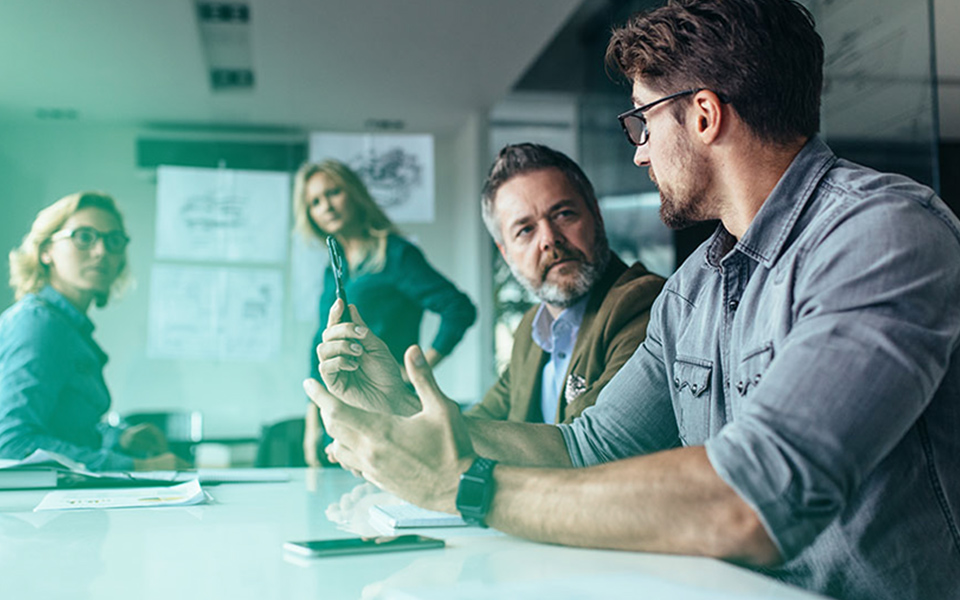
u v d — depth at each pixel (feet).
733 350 3.35
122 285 9.24
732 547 2.36
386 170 20.47
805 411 2.39
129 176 19.90
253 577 2.21
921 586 2.82
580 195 5.82
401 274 11.25
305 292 20.02
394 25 14.58
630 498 2.43
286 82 17.33
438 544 2.61
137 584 2.15
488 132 19.06
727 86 3.17
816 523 2.36
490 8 13.97
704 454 2.45
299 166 20.30
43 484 4.56
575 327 5.82
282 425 9.96
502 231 6.00
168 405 19.42
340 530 3.10
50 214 8.69
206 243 19.89
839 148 8.56
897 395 2.41
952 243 2.71
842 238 2.73
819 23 8.86
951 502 2.81
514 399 6.22
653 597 1.88
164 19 14.23
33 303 7.58
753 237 3.18
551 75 17.99
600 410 3.94
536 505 2.58
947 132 11.44
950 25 9.57
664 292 3.97
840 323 2.51
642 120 3.43
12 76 16.80
